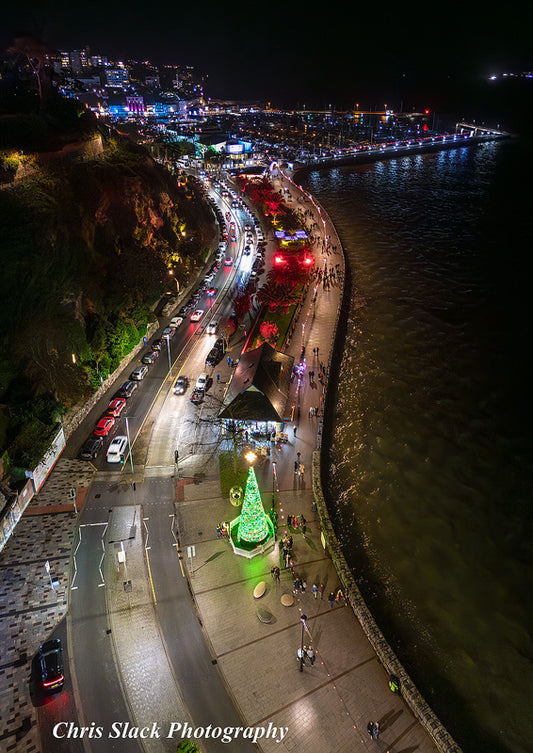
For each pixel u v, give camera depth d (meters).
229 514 51.50
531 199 188.12
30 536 48.84
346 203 191.88
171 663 38.56
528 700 40.06
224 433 62.69
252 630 41.03
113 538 48.84
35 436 54.59
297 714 35.56
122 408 67.25
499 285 115.75
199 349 81.94
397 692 36.88
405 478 61.59
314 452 59.31
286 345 83.75
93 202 81.81
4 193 68.50
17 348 58.38
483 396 76.44
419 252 139.12
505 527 55.31
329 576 45.66
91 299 75.19
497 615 46.69
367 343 91.88
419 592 48.62
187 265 109.19
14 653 38.88
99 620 41.53
